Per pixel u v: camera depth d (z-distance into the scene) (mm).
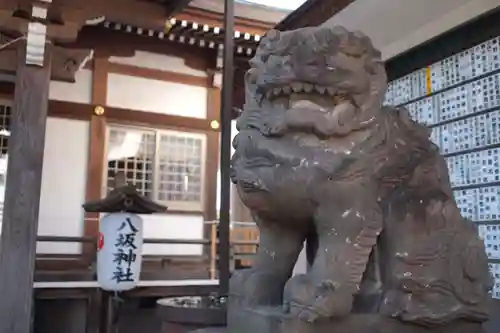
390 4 3865
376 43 4441
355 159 1717
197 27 8211
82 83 8977
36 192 5707
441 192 1910
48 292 6867
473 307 1806
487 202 3322
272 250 1957
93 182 8758
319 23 4535
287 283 1695
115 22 7500
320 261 1680
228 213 3867
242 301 1901
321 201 1706
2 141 8531
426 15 3873
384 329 1698
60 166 8625
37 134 5805
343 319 1646
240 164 1866
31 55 5863
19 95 5789
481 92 3408
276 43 1811
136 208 6297
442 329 1783
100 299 7113
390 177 1814
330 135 1735
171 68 9633
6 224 5555
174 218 9297
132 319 7402
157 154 9289
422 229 1816
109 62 9172
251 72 1887
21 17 6043
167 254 9141
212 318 3396
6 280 5488
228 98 3895
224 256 3842
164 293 7422
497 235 3240
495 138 3281
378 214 1739
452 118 3648
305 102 1766
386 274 1813
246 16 8461
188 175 9500
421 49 3988
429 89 3887
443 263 1797
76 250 8547
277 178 1743
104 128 8945
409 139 1897
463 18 3547
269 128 1787
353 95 1771
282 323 1595
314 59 1714
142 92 9375
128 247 6191
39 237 6816
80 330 7250
